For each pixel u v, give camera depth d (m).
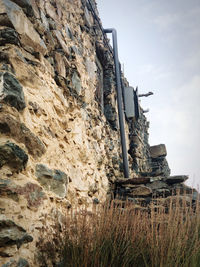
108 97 5.77
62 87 2.92
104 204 2.47
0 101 1.63
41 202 1.76
